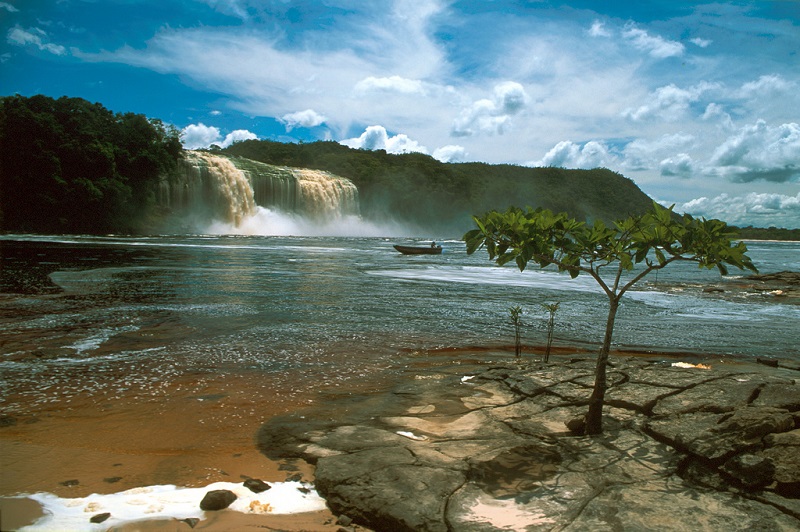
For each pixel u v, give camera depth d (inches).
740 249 137.9
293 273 833.5
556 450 148.3
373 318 420.5
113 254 1130.7
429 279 828.0
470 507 117.3
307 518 118.9
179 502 124.8
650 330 409.7
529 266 1206.3
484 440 158.2
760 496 118.7
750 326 446.9
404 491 125.0
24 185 2279.8
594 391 160.1
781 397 176.6
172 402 201.5
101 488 131.5
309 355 285.7
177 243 1764.3
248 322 378.9
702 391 188.7
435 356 295.7
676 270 1355.8
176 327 350.6
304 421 182.9
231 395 211.6
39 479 135.6
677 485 126.3
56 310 404.5
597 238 154.9
